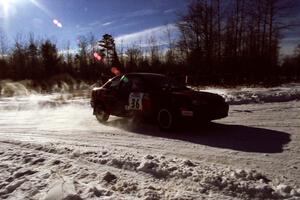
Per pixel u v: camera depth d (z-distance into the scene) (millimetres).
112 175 4758
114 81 9891
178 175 4668
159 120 8320
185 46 39906
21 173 5055
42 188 4430
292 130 7766
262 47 36750
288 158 5559
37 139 7676
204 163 5301
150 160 5262
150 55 47062
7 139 7734
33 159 5762
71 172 5035
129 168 5102
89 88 28938
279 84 25812
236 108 11688
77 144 6980
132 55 48594
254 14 37094
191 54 38281
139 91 8875
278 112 10445
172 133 7992
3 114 13258
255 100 13352
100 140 7414
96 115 10289
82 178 4777
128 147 6656
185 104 7828
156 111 8383
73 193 4090
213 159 5629
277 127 8180
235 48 37344
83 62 52875
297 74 35750
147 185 4441
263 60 35812
